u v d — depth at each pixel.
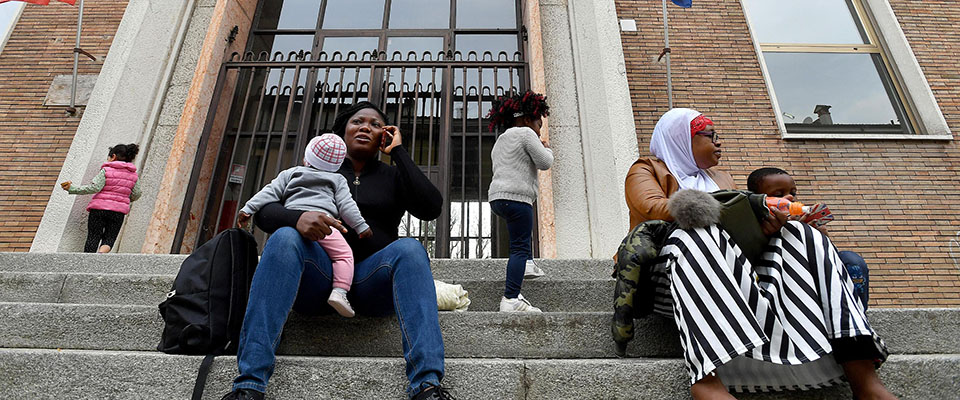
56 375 1.78
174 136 5.37
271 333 1.66
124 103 5.15
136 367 1.78
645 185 2.19
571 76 5.66
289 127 5.97
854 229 5.28
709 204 1.74
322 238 1.86
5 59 6.23
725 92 5.98
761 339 1.57
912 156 5.63
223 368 1.75
